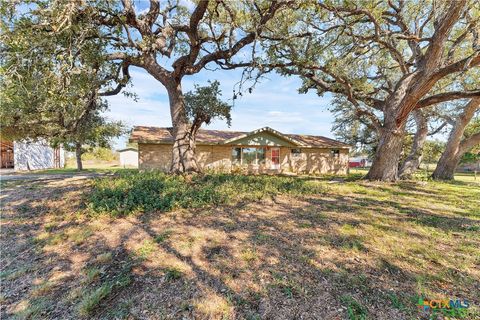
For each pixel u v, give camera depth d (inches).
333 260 118.3
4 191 303.9
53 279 111.7
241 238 146.1
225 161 626.2
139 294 96.9
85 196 242.7
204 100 390.3
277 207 216.7
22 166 727.1
